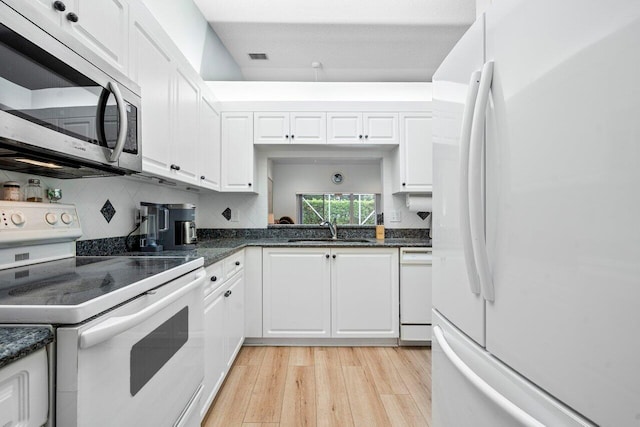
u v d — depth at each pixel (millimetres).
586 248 515
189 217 2045
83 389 638
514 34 689
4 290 781
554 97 579
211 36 2711
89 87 1026
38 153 928
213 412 1673
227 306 1975
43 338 592
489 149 771
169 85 1724
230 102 2816
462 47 941
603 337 488
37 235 1188
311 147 3074
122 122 1118
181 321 1134
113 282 872
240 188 2807
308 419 1618
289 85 3074
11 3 779
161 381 970
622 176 460
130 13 1363
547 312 596
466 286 911
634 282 445
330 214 3402
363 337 2559
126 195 1865
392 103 2854
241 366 2205
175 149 1802
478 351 844
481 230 772
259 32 2738
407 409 1704
